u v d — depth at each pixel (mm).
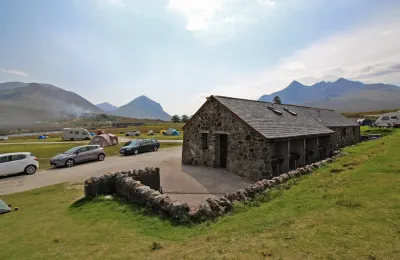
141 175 11859
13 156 19547
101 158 25281
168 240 5727
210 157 18688
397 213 5113
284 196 8062
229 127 16891
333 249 4078
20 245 6312
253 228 5578
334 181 8672
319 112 31156
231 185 13719
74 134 58219
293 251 4195
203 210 6914
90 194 10602
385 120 49656
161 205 7715
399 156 10875
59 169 21406
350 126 31156
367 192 6617
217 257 4367
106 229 6945
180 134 66375
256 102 21406
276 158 15922
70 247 5883
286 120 19938
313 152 20469
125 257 4996
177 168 18547
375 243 4098
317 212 5848
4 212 10117
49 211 9680
